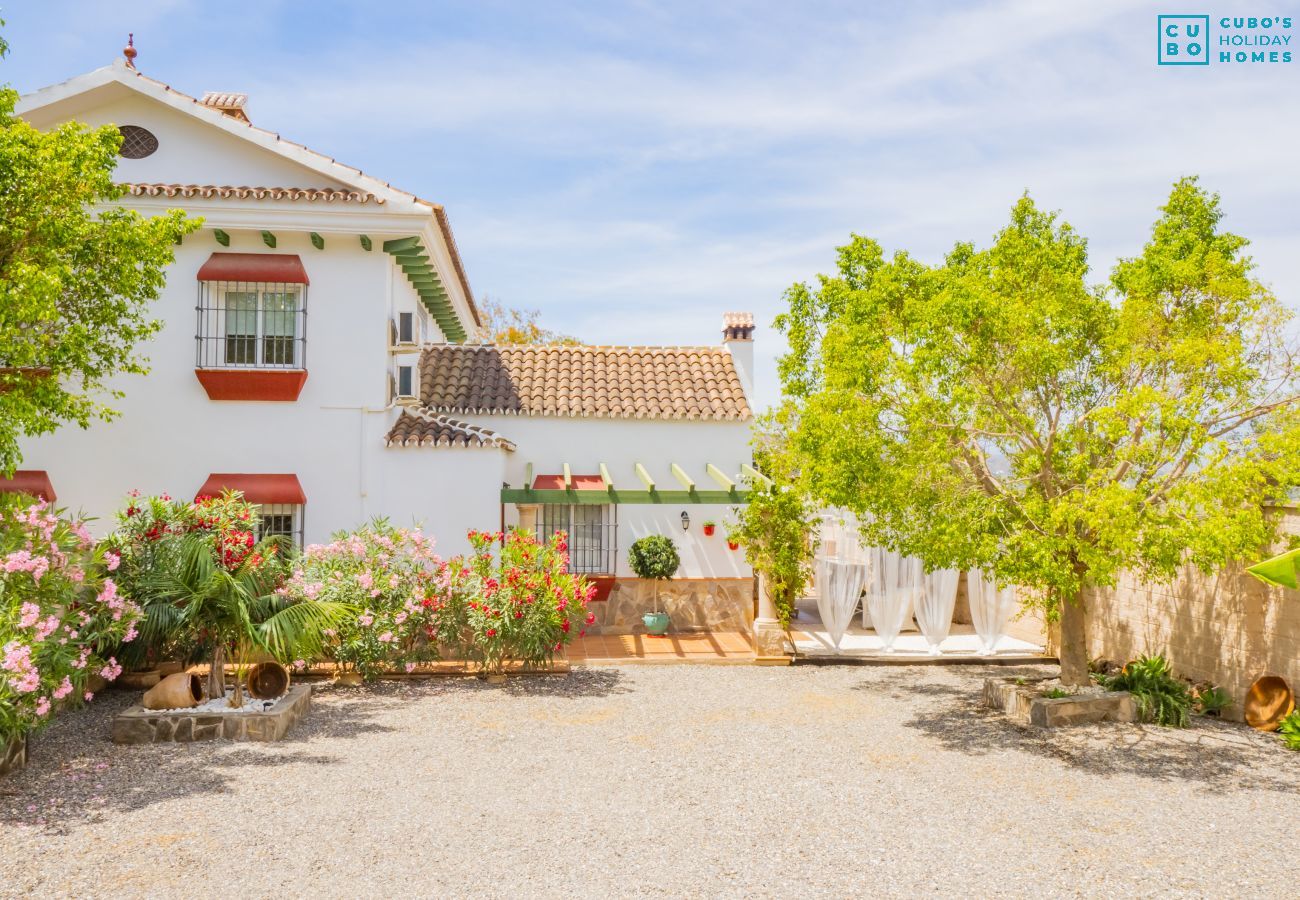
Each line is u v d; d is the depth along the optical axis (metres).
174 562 13.13
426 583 15.96
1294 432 11.14
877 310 13.29
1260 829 9.22
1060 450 14.05
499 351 23.78
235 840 8.51
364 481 18.66
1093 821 9.43
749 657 17.98
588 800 9.89
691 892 7.57
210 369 17.92
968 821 9.41
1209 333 12.90
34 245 13.77
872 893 7.61
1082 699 13.47
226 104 20.27
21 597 10.91
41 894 7.29
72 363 15.40
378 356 18.77
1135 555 12.73
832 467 13.23
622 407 21.34
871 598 19.20
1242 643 13.98
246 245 18.47
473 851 8.38
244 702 12.95
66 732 12.23
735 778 10.77
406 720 13.22
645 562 20.05
